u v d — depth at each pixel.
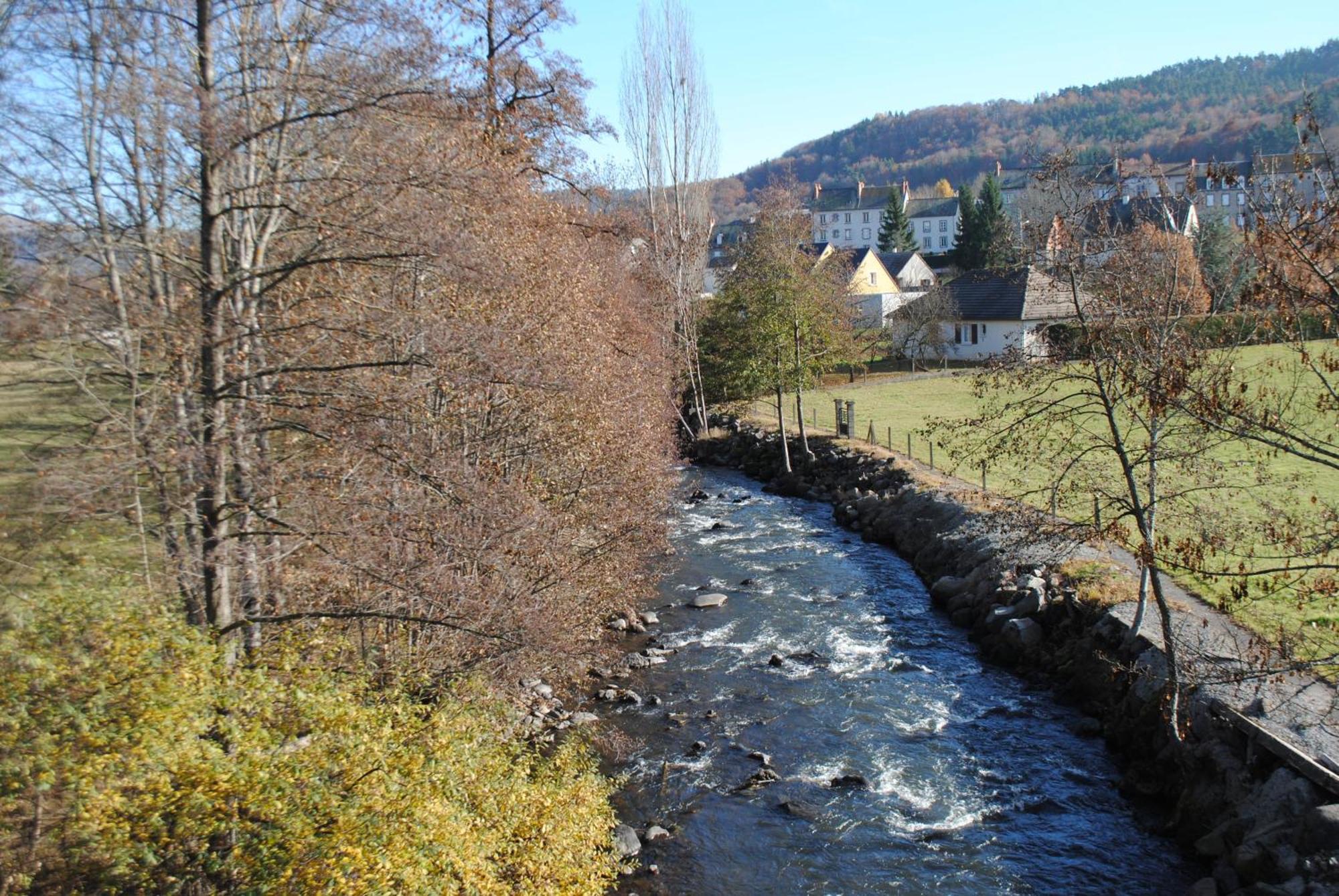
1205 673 12.73
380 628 14.41
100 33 13.04
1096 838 13.53
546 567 16.66
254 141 12.98
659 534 23.06
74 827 8.68
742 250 42.34
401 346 13.66
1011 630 19.73
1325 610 16.30
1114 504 14.61
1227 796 12.69
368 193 13.07
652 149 54.38
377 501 13.07
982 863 13.16
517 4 23.52
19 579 11.20
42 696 9.23
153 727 9.05
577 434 18.64
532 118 25.11
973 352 59.19
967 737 16.69
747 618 23.20
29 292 11.80
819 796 15.08
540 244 19.33
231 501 12.45
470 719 11.65
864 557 28.28
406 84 13.40
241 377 12.31
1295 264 10.77
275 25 14.51
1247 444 14.11
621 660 20.42
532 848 10.42
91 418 12.47
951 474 32.00
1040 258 15.86
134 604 10.59
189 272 12.67
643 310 38.16
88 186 13.23
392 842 8.78
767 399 51.03
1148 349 14.11
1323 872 10.43
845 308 42.03
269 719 10.00
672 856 13.62
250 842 8.73
